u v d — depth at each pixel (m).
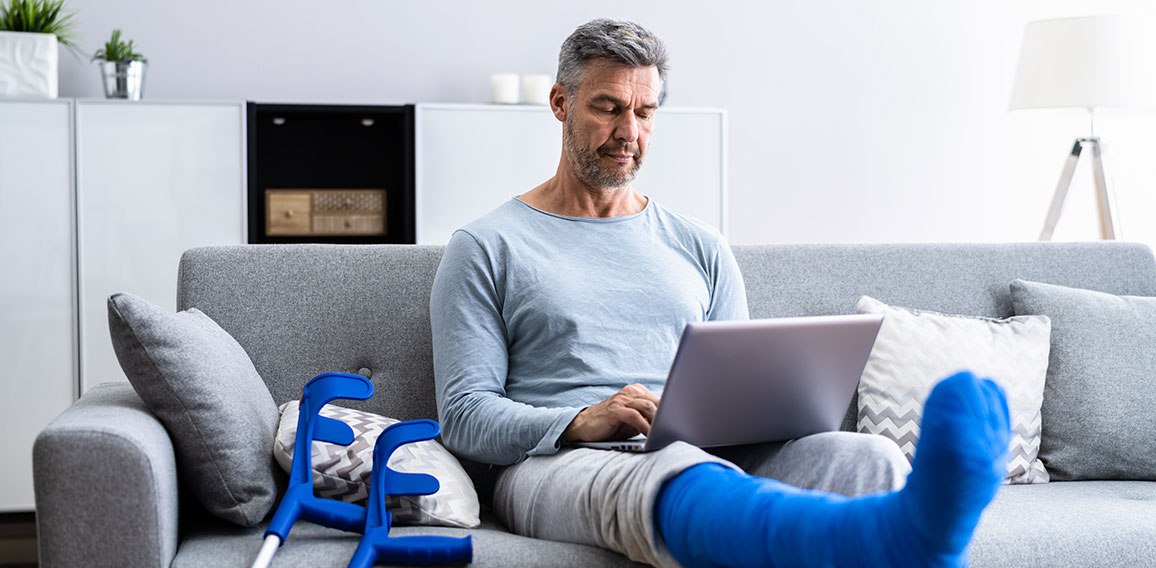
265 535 1.33
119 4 3.72
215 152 3.39
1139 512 1.58
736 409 1.37
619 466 1.33
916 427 1.86
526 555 1.35
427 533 1.45
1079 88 3.11
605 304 1.68
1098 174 3.37
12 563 2.86
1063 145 4.47
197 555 1.37
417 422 1.39
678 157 3.71
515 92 3.71
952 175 4.40
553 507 1.42
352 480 1.50
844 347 1.39
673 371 1.29
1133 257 2.18
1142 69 3.09
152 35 3.75
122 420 1.36
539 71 4.04
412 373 1.84
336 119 3.79
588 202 1.78
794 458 1.41
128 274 3.34
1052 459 1.91
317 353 1.82
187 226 3.38
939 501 0.96
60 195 3.30
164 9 3.76
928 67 4.36
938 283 2.07
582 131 1.72
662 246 1.79
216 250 1.83
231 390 1.49
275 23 3.84
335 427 1.51
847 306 2.03
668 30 4.14
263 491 1.48
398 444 1.38
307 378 1.81
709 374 1.31
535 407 1.59
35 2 3.39
